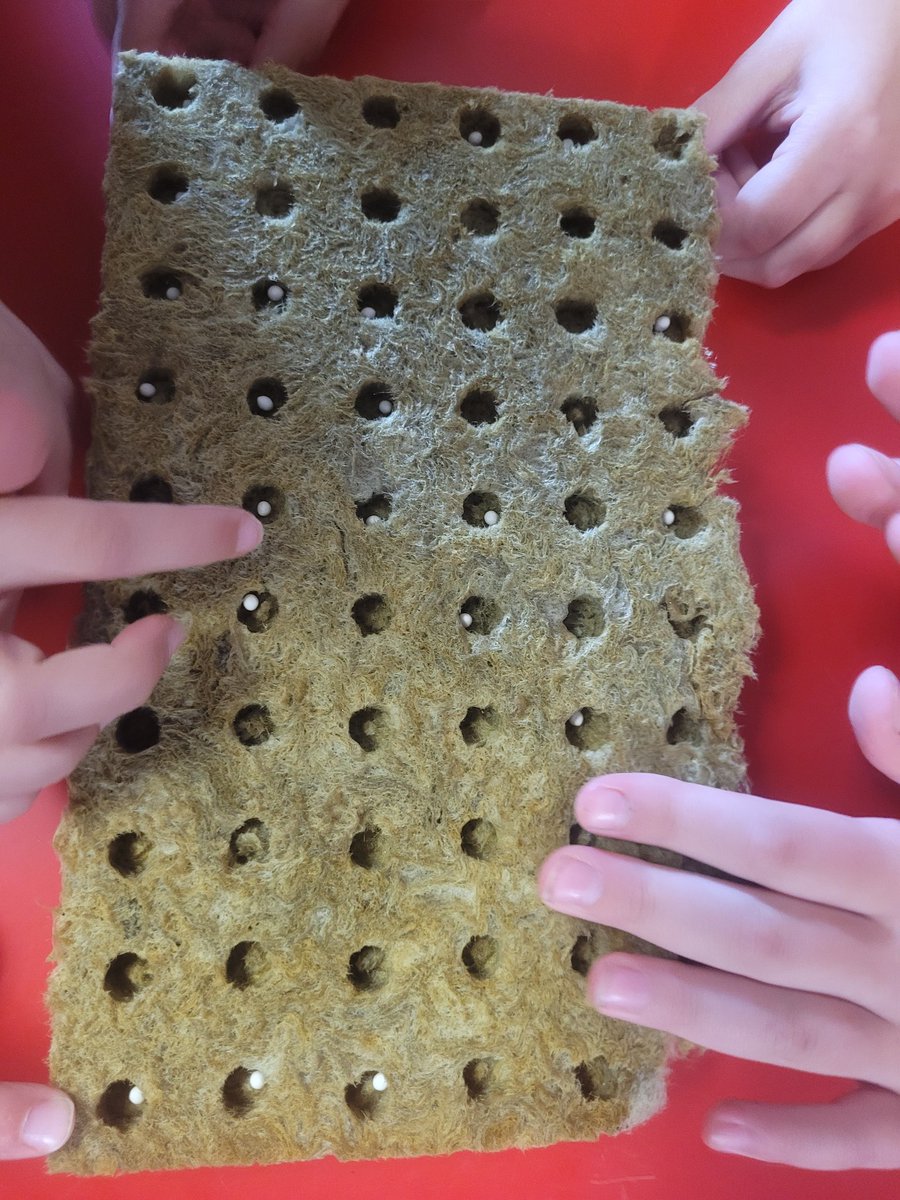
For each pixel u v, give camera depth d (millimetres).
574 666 199
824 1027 194
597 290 206
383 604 198
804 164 228
